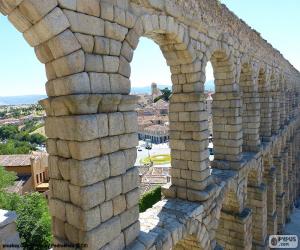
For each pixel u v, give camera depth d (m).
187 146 14.27
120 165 8.60
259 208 23.27
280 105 36.97
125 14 9.09
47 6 7.00
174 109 14.52
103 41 8.29
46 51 7.66
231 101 18.34
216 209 15.12
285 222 36.19
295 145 46.84
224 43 16.97
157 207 13.66
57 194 8.22
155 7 10.69
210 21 14.97
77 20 7.59
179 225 11.92
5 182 36.09
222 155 19.03
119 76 8.94
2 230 7.38
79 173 7.52
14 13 7.21
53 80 7.87
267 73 27.92
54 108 7.92
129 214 8.97
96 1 8.03
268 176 28.03
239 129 18.66
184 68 13.95
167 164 69.19
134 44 9.62
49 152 8.36
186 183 14.47
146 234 9.70
